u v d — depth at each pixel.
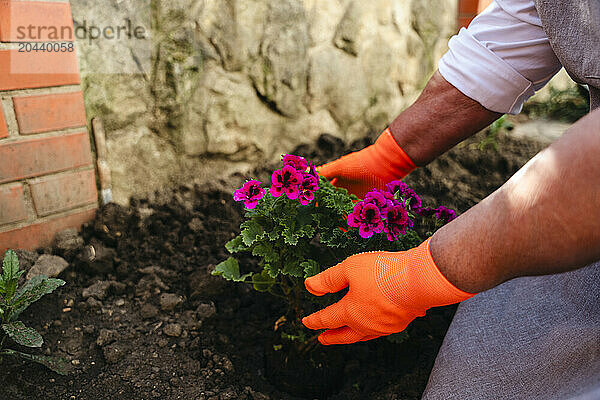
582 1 0.82
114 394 1.24
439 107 1.24
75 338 1.37
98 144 1.63
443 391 0.99
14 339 1.22
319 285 1.06
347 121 2.22
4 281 1.27
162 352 1.37
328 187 1.27
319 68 2.06
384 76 2.28
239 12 1.81
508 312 1.11
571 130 0.72
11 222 1.49
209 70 1.81
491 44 1.15
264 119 2.00
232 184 1.92
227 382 1.31
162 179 1.82
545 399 0.87
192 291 1.51
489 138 2.34
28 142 1.46
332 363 1.32
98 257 1.57
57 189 1.56
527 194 0.72
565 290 1.08
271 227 1.24
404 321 0.99
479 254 0.79
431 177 2.10
